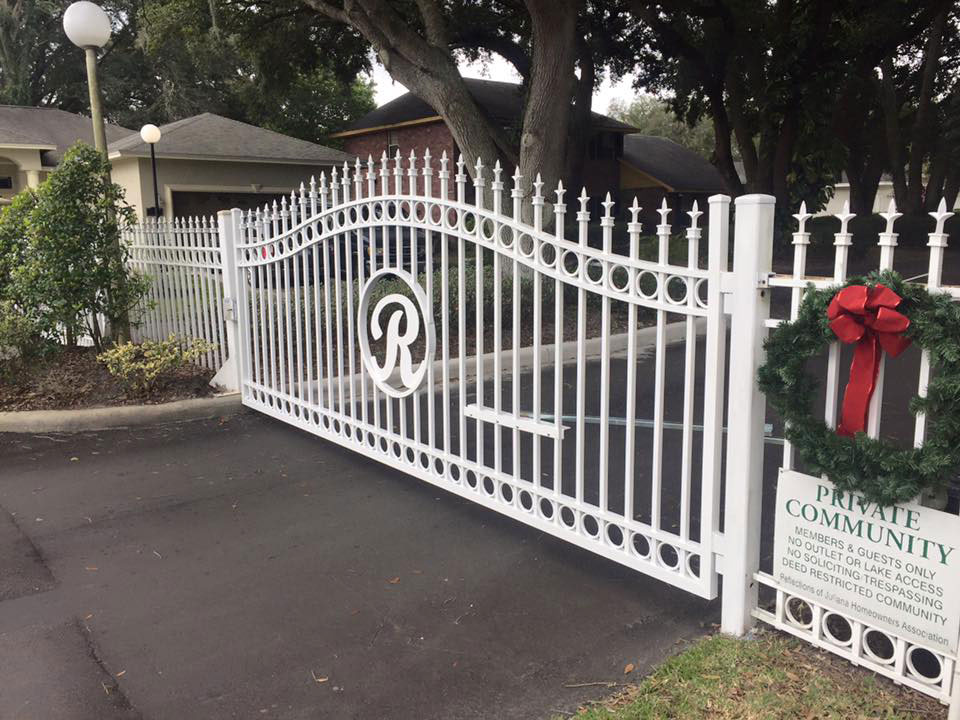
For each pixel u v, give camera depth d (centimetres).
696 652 316
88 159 771
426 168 459
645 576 399
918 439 262
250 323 715
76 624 359
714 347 322
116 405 704
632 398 364
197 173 2336
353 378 564
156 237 856
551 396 789
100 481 552
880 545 276
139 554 434
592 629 346
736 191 2405
